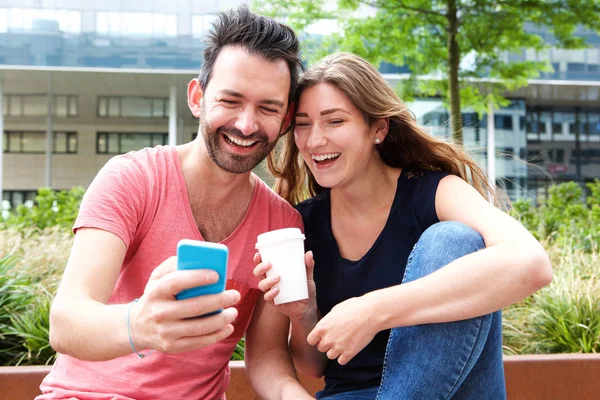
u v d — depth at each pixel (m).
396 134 2.11
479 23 7.14
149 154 1.88
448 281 1.57
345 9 7.93
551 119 17.19
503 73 8.19
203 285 1.20
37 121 18.02
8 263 3.71
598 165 17.12
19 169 17.94
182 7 14.77
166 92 17.38
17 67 14.51
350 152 1.95
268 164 2.38
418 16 7.59
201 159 1.85
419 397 1.62
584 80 15.20
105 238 1.63
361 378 1.96
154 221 1.80
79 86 16.73
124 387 1.71
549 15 7.07
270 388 1.93
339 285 2.04
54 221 8.05
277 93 1.79
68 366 1.74
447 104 8.73
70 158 18.05
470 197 1.89
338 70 1.93
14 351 3.26
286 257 1.70
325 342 1.59
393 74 13.80
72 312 1.43
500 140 16.39
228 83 1.75
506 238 1.67
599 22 7.09
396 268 1.98
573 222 6.69
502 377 1.79
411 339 1.64
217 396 1.93
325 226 2.11
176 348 1.26
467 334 1.61
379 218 2.05
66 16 14.60
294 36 1.86
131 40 14.70
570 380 2.72
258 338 2.04
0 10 14.46
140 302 1.29
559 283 3.83
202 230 1.89
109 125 18.14
